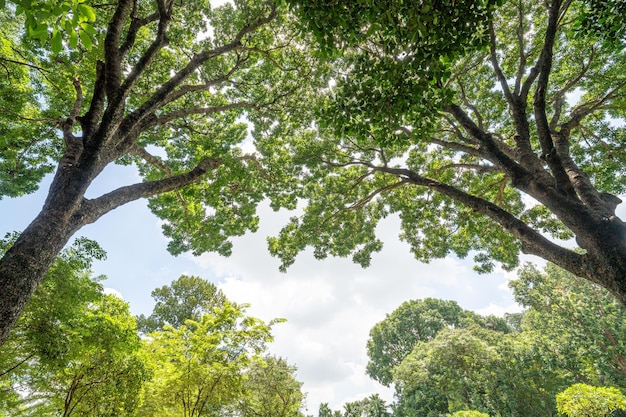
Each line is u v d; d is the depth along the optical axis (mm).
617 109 10086
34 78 9945
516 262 13133
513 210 13594
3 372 8055
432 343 25875
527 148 6105
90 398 9305
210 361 11164
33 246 3930
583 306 22562
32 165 11219
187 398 10719
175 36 10281
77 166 4922
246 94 12406
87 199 5078
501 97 11688
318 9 4078
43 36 3254
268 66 11570
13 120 9414
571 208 4664
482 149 7059
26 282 3670
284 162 12516
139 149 9289
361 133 5551
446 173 13781
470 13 4105
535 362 22344
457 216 13891
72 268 7883
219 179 10789
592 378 21828
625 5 4621
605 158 11648
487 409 21203
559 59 10656
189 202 12047
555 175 5203
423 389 25797
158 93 6953
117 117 5652
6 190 10969
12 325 3449
